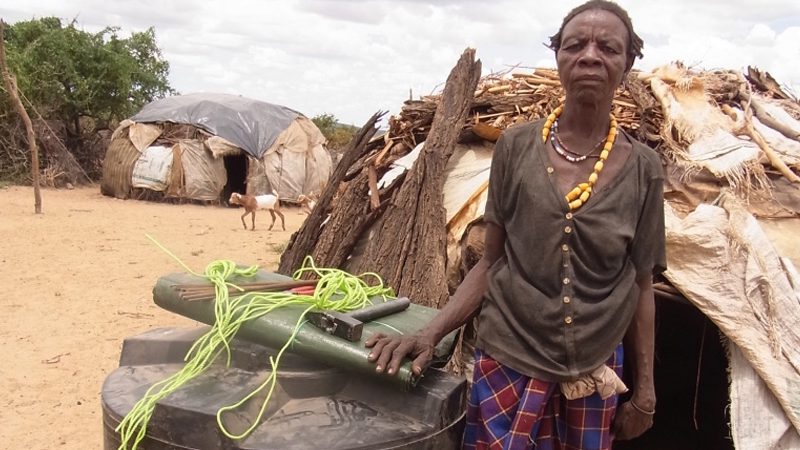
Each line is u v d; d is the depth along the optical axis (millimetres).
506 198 2156
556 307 2027
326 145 21578
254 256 10828
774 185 3703
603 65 1977
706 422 4730
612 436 2348
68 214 14664
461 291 2246
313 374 2025
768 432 2936
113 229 12922
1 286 8094
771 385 2975
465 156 4395
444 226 3914
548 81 4785
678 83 4188
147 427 1875
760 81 5082
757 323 3105
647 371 2230
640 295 2189
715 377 4645
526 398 2082
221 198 19141
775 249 3354
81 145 23375
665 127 3980
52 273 8883
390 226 4141
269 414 1917
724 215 3377
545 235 2029
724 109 4254
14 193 18109
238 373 2064
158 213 16062
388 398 2014
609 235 1998
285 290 2408
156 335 2309
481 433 2201
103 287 8242
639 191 2062
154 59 27953
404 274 3908
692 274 3229
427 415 1963
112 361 5785
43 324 6699
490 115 4566
